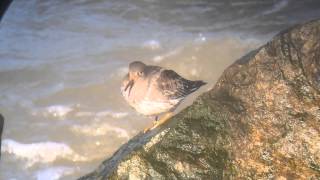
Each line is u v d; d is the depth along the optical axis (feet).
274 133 20.48
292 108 20.71
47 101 44.86
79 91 45.78
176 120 21.90
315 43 21.56
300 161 20.03
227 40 51.55
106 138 40.24
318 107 20.47
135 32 54.44
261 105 21.12
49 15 58.39
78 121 42.09
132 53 50.52
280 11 57.82
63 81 47.24
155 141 21.09
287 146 20.24
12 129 41.73
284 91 21.04
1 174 38.04
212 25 55.36
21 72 48.98
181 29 54.60
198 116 21.38
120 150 23.65
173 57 49.19
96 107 43.50
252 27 54.80
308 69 21.18
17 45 53.52
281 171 19.94
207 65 47.93
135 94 25.32
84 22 56.95
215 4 59.16
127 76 26.14
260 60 22.02
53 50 52.29
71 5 60.03
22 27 56.54
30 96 45.75
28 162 39.04
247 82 21.85
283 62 21.58
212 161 20.42
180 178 20.26
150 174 20.39
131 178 20.43
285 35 22.29
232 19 56.29
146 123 41.11
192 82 26.08
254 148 20.40
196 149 20.70
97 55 50.62
